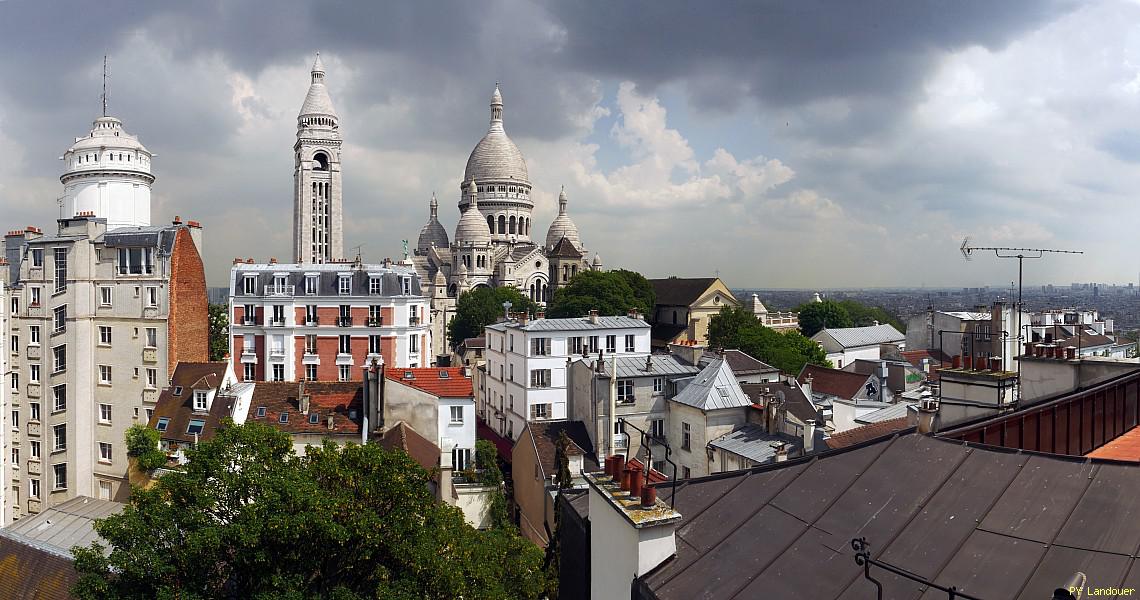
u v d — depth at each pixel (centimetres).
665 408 6162
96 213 8488
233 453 3331
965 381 2344
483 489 5622
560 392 8194
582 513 1870
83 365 6844
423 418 5975
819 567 1309
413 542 3084
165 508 3005
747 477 1742
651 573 1410
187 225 7019
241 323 9000
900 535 1341
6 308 6994
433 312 18400
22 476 6950
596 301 14550
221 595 2969
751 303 17525
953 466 1504
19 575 4341
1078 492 1320
